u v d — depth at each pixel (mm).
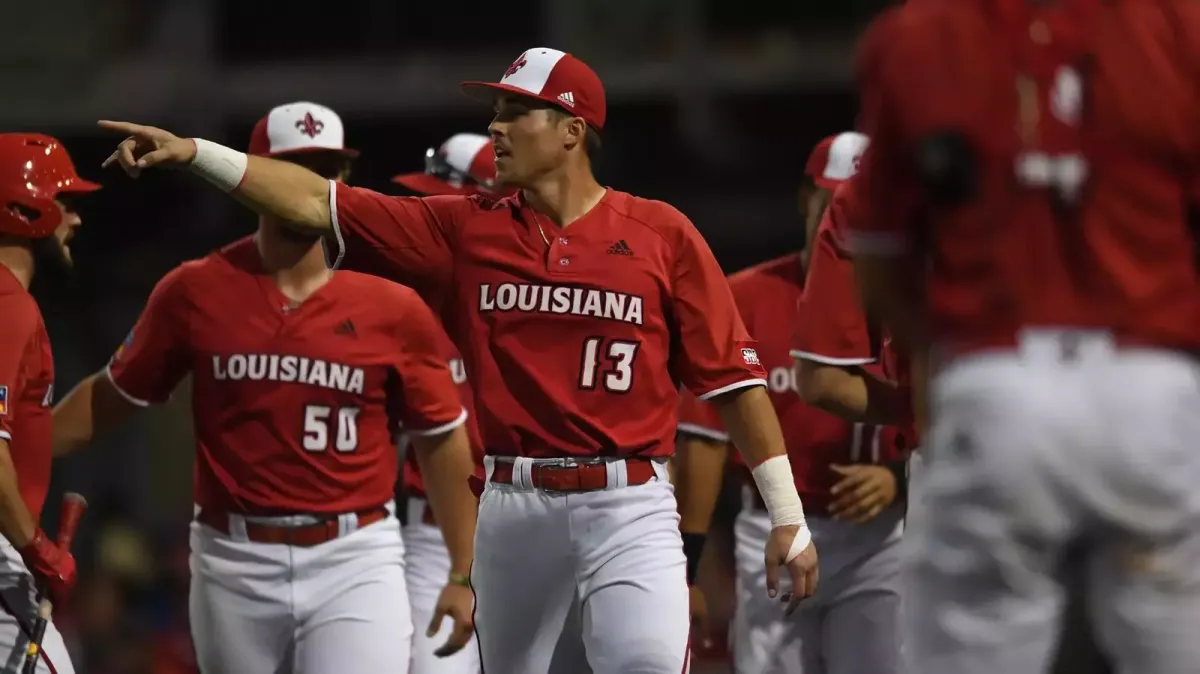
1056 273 8945
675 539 15562
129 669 38312
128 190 57094
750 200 58375
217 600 18156
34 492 16953
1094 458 8648
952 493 8914
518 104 15641
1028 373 8781
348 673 17922
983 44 9070
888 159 9383
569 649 15844
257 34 58938
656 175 58688
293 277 18281
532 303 15414
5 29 58406
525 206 15758
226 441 18078
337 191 15281
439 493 19344
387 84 57781
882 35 9422
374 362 18328
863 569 20141
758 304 20609
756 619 20891
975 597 8938
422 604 21953
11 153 17094
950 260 9125
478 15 58344
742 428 15914
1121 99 8922
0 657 16391
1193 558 8773
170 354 18453
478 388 15648
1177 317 8961
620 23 57000
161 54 58750
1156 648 8820
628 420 15461
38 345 16719
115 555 41750
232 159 14719
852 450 20062
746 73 56469
